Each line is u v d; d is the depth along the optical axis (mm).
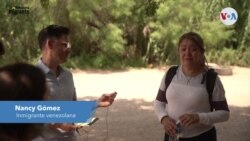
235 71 18109
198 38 3230
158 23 18250
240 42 20281
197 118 3041
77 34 18094
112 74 16344
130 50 19359
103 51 18359
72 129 2740
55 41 2920
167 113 3338
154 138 7242
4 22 16500
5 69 1414
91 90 12492
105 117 8789
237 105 10516
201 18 18828
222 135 7504
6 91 1384
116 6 17672
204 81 3191
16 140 1428
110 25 18016
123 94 11867
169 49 18734
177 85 3242
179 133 3172
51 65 2945
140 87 13211
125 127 7973
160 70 17750
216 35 18641
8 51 16484
